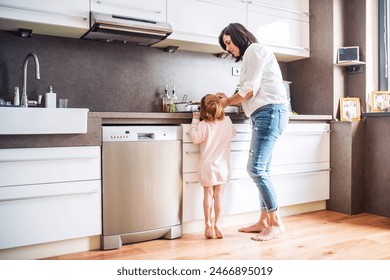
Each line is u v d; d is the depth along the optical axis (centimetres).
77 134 214
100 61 281
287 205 307
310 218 304
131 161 230
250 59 237
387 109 315
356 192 320
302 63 359
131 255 217
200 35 288
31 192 203
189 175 253
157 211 240
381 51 329
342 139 322
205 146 245
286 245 234
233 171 271
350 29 335
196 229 267
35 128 197
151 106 303
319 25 340
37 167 204
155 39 270
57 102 264
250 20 310
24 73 234
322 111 340
